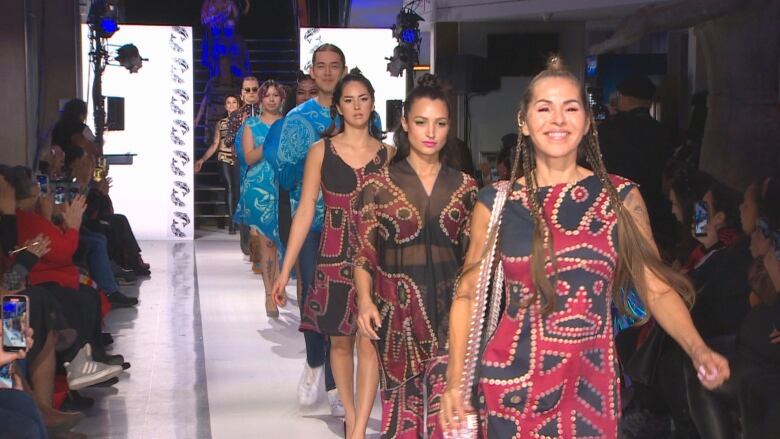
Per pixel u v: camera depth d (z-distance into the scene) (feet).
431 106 11.73
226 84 49.62
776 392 11.16
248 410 17.26
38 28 32.76
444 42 38.88
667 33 40.96
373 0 46.24
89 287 19.49
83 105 30.40
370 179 12.07
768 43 21.17
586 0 33.60
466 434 8.69
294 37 57.82
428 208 11.85
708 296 13.88
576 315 8.30
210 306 26.86
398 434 12.12
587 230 8.30
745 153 21.67
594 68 40.60
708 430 12.24
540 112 8.34
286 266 14.73
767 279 12.44
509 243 8.43
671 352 13.62
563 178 8.54
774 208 12.32
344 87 14.25
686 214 16.07
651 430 14.65
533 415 8.43
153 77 40.27
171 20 60.18
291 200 17.89
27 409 12.36
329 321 14.30
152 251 37.78
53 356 15.44
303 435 15.81
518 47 38.68
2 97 27.32
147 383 19.07
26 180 18.51
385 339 12.10
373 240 12.07
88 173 28.25
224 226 47.03
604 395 8.43
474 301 8.67
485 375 8.54
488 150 39.27
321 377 17.74
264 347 22.12
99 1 37.06
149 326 24.26
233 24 49.67
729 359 12.12
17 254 15.93
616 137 20.26
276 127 17.54
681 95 40.91
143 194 40.98
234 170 42.45
